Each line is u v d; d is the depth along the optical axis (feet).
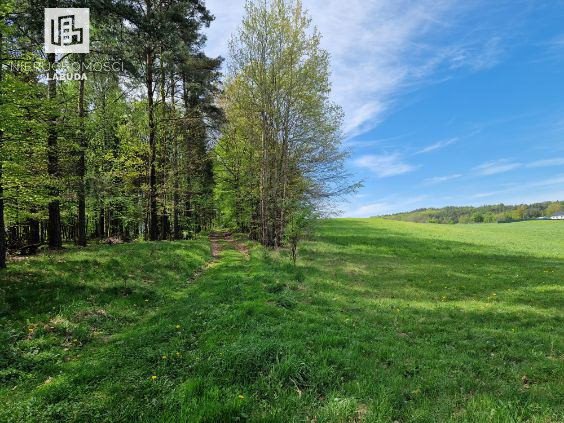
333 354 19.52
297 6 71.20
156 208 75.72
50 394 15.44
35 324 24.35
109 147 79.36
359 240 109.81
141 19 55.67
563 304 37.35
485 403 14.60
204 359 18.67
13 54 38.93
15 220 55.06
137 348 21.18
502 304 37.70
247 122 79.97
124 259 45.44
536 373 18.99
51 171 47.67
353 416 13.67
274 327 23.90
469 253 89.71
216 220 144.97
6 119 32.83
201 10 71.26
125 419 13.48
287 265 55.83
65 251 50.42
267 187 80.84
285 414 13.53
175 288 39.96
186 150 86.48
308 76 72.28
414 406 14.78
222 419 13.08
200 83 82.07
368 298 40.04
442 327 29.04
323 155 77.00
